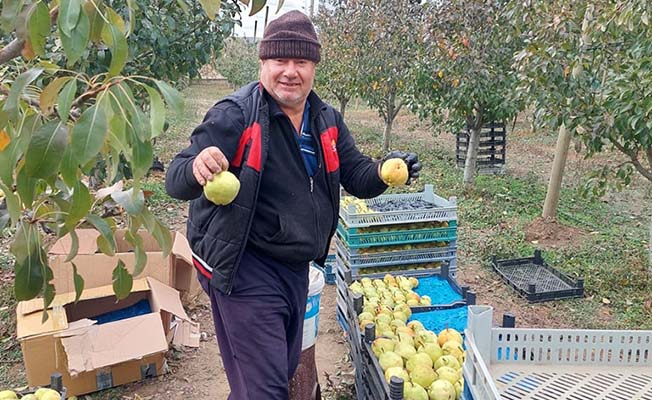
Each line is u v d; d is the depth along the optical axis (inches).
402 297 155.0
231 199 74.5
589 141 193.2
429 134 653.9
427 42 337.7
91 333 139.5
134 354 139.8
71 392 140.5
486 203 335.0
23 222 71.5
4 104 56.2
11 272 209.5
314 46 89.5
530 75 211.5
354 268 176.9
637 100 166.2
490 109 348.2
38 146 51.4
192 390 147.7
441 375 113.5
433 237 184.7
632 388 87.4
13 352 161.3
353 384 147.1
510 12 236.2
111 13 55.6
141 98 220.4
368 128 688.4
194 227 93.6
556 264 234.2
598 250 250.5
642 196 356.5
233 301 91.8
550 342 94.5
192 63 256.5
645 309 191.9
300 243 93.4
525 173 435.2
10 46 61.8
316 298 131.2
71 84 51.5
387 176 99.7
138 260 81.1
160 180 364.5
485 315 93.0
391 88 440.8
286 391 91.7
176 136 564.1
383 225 179.3
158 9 223.5
